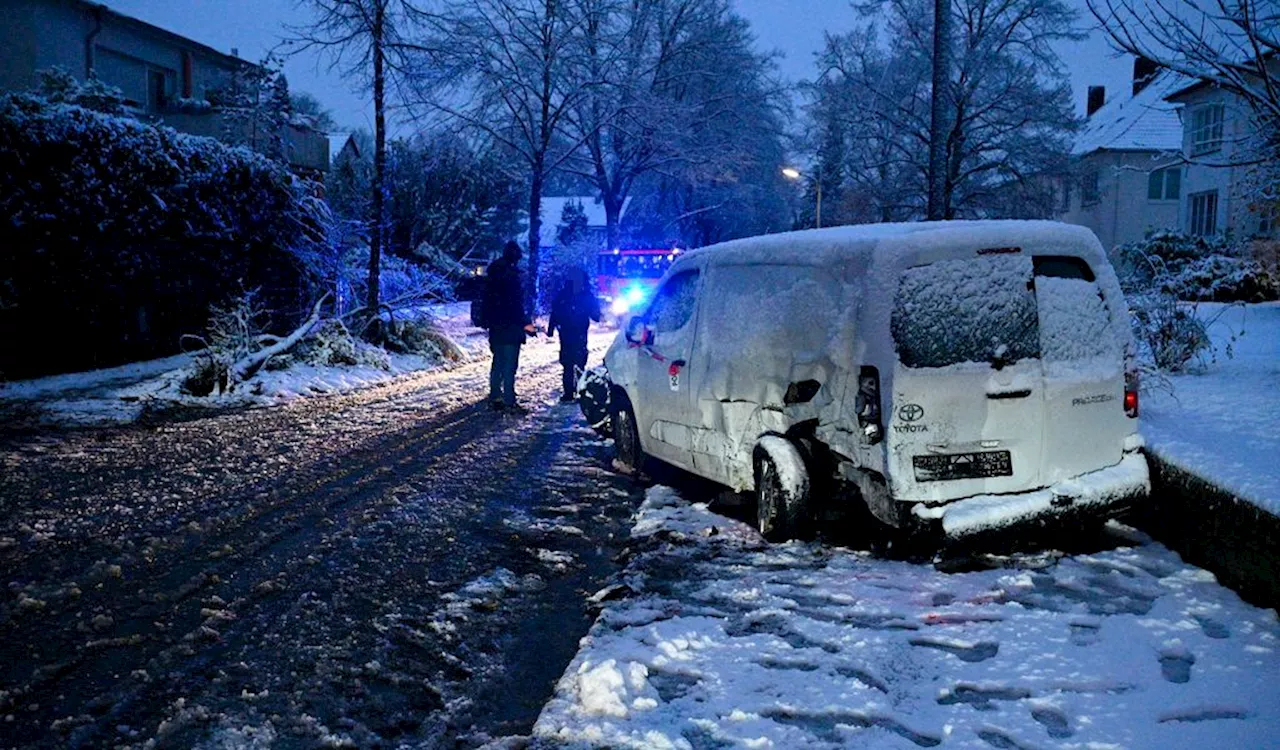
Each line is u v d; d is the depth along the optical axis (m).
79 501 6.95
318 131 23.61
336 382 13.85
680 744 3.50
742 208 41.56
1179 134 36.75
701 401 6.98
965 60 24.22
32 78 21.69
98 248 13.05
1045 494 5.40
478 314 11.70
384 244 20.23
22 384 11.84
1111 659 4.17
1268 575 4.71
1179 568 5.36
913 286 5.39
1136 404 5.73
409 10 16.55
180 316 14.83
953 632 4.53
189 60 26.58
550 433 10.38
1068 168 26.33
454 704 4.00
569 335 12.83
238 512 6.78
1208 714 3.65
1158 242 24.72
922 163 25.36
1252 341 12.07
